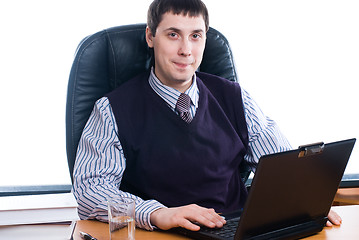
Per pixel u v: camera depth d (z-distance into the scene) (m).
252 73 2.68
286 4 2.67
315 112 2.75
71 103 1.93
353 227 1.51
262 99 2.71
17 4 2.42
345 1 2.71
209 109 1.92
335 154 1.37
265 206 1.28
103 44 1.98
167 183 1.80
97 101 1.91
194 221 1.44
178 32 1.80
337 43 2.72
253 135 1.98
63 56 2.48
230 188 1.90
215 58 2.12
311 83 2.73
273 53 2.68
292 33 2.69
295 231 1.38
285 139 2.03
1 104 2.45
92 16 2.48
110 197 1.62
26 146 2.48
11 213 1.26
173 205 1.80
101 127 1.84
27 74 2.46
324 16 2.70
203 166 1.81
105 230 1.47
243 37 2.65
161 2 1.81
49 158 2.50
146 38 1.95
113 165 1.78
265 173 1.22
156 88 1.87
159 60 1.84
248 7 2.63
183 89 1.90
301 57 2.71
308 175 1.33
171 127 1.83
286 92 2.72
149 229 1.48
